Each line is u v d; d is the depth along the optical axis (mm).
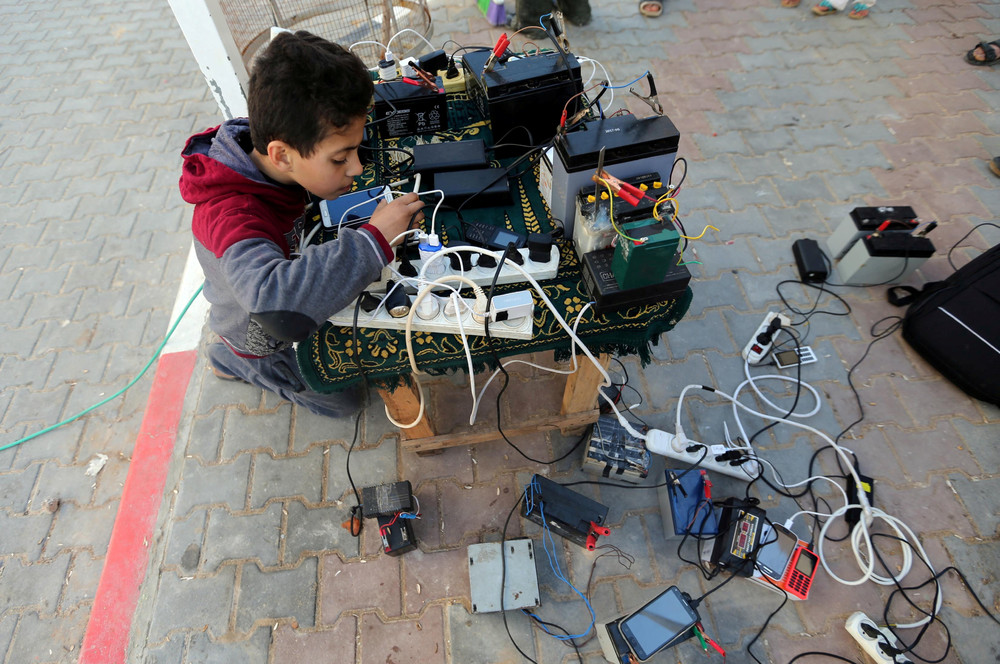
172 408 2514
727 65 4004
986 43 3840
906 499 2186
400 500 1947
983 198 3129
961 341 2354
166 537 2150
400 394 1843
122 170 3590
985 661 1868
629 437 2186
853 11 4324
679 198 3201
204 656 1916
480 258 1573
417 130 2041
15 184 3520
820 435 2312
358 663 1896
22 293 2986
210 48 2430
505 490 2230
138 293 2969
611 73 3971
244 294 1229
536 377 2498
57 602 2102
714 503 2047
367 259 1279
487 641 1925
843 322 2674
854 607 1966
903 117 3588
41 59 4426
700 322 2689
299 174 1385
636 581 2027
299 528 2160
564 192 1562
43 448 2467
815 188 3227
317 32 3131
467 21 4387
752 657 1881
